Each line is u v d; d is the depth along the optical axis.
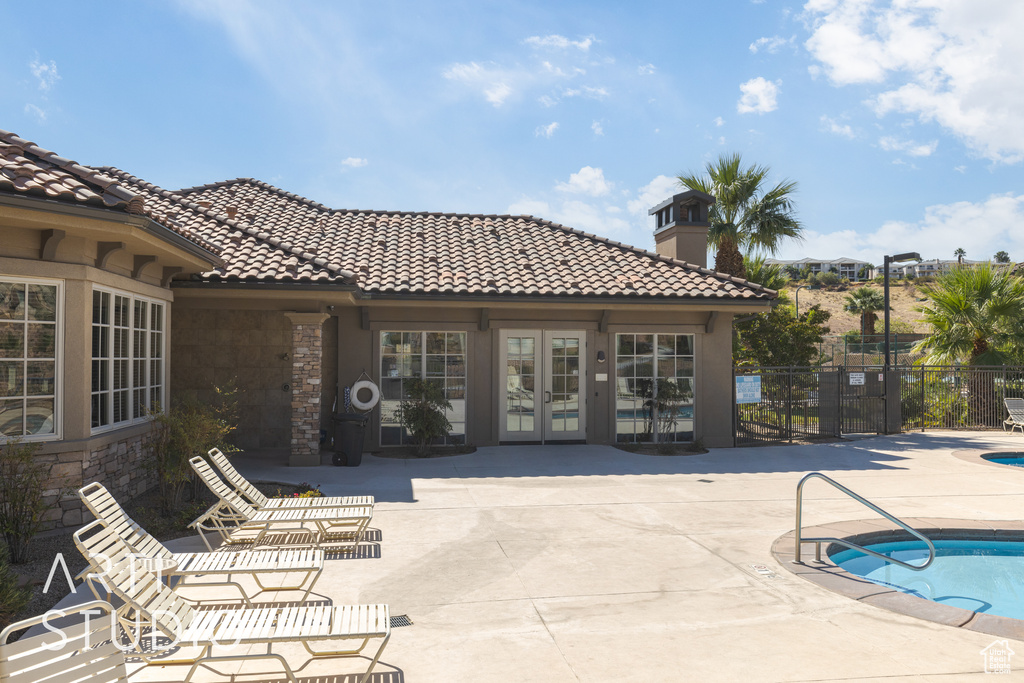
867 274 118.19
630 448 15.44
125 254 9.80
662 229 18.75
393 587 6.38
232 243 14.19
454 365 15.48
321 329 13.68
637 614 5.73
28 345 8.09
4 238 7.82
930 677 4.57
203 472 7.75
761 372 18.59
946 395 20.23
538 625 5.48
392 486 11.12
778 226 22.98
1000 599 6.77
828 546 7.77
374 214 19.52
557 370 15.95
